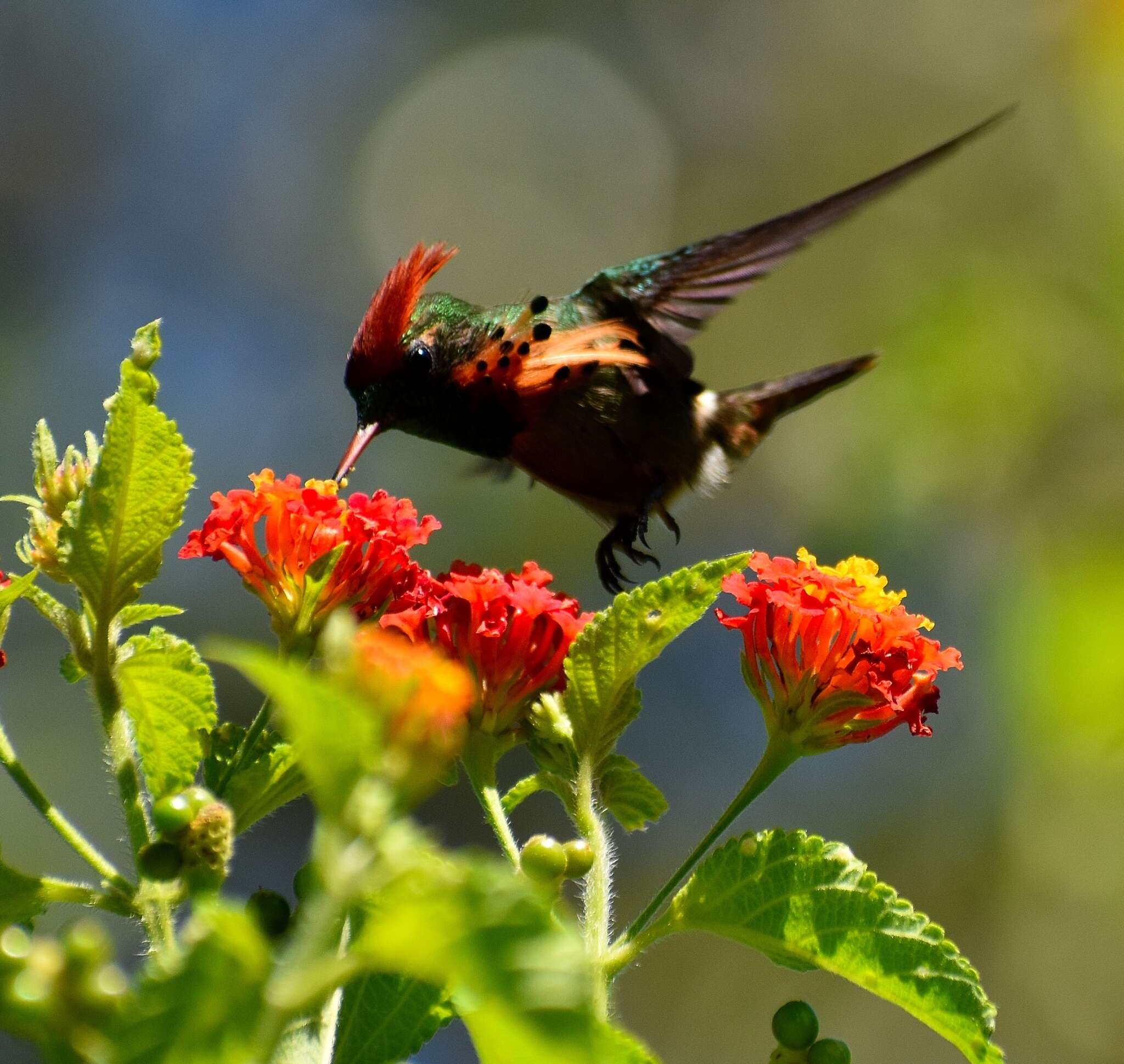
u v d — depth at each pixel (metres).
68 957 2.15
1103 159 11.07
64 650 11.98
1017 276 10.76
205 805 2.74
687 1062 12.34
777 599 3.72
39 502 3.26
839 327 11.59
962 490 10.51
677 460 7.09
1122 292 10.49
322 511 3.58
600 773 3.58
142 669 3.13
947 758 11.55
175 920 2.91
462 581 3.62
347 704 1.87
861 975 3.30
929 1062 12.36
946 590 10.73
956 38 13.34
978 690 10.48
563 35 15.88
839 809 12.24
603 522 6.84
